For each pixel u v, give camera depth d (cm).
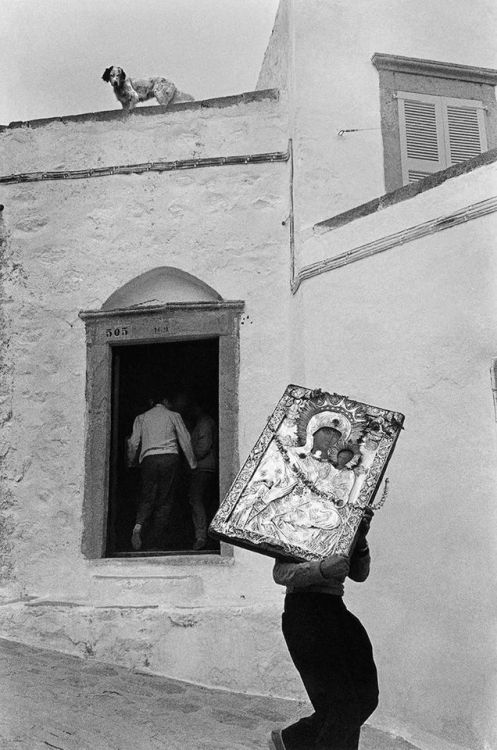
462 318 544
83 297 761
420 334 568
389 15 804
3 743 460
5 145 798
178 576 673
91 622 645
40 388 745
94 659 637
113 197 776
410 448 556
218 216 759
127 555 707
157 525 718
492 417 514
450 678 501
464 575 507
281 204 757
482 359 527
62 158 790
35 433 736
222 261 749
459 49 815
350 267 631
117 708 538
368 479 425
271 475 430
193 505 716
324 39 778
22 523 717
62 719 507
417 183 590
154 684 599
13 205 784
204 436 729
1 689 551
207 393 741
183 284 762
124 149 786
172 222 763
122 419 751
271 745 389
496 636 482
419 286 576
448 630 508
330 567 381
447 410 540
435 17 818
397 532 551
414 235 584
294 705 580
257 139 774
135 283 764
